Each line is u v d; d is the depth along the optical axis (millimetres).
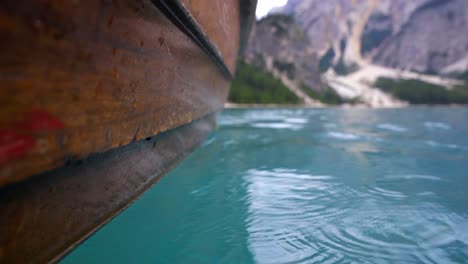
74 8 1082
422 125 11227
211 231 2193
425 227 2195
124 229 2236
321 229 2189
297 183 3375
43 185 1243
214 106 5250
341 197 2891
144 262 1785
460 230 2152
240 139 6938
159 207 2668
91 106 1312
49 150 1116
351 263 1745
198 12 2551
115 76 1447
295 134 7953
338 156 4957
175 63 2281
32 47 947
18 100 945
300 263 1756
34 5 923
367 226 2234
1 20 833
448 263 1742
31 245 1255
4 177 961
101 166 1664
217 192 3076
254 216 2443
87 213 1605
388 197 2883
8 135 943
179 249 1942
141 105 1819
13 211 1132
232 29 4844
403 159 4691
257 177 3627
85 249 1938
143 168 2346
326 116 17016
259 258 1816
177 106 2629
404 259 1782
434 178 3562
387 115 18984
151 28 1725
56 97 1095
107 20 1290
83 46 1179
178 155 3469
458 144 6277
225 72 5105
